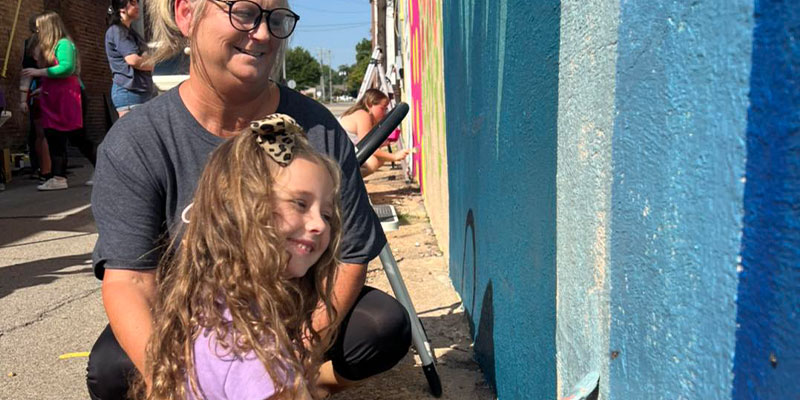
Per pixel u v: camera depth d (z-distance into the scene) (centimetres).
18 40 997
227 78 166
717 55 83
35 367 279
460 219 335
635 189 109
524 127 183
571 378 145
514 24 192
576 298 141
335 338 181
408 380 252
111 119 915
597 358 129
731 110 81
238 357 125
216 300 130
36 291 387
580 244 138
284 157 131
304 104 189
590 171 130
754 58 76
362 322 188
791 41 69
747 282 78
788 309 71
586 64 131
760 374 76
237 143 133
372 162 531
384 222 314
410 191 737
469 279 300
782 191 71
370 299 195
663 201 99
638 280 109
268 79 175
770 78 73
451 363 268
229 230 128
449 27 373
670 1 95
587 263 134
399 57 912
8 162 841
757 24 75
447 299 351
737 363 80
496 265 228
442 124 436
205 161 173
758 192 76
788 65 70
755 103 76
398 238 509
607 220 122
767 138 74
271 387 123
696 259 90
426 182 601
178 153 172
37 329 324
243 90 169
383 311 190
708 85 86
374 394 241
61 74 741
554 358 159
